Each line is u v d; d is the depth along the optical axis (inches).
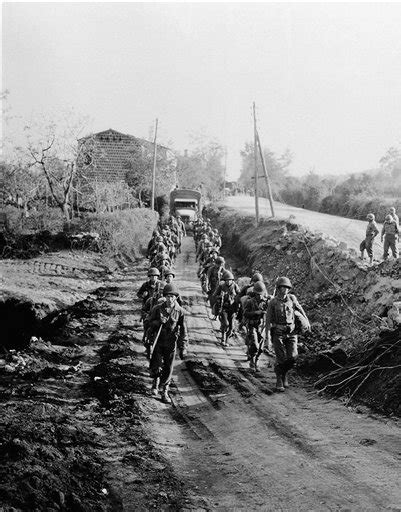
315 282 697.6
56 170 1541.6
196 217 1753.2
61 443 263.1
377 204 1651.1
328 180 2691.9
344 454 265.4
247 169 4343.0
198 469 263.0
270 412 343.9
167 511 218.1
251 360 461.4
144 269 1109.7
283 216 1433.3
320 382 393.1
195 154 3909.9
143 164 2123.5
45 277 901.2
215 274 643.5
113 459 264.4
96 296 810.8
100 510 208.8
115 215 1285.7
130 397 358.9
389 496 217.5
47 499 199.3
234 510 218.8
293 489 233.1
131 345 522.9
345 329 521.3
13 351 500.4
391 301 489.7
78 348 524.7
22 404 321.4
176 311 374.6
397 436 281.1
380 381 346.0
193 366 459.2
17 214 1279.5
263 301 454.3
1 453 228.2
